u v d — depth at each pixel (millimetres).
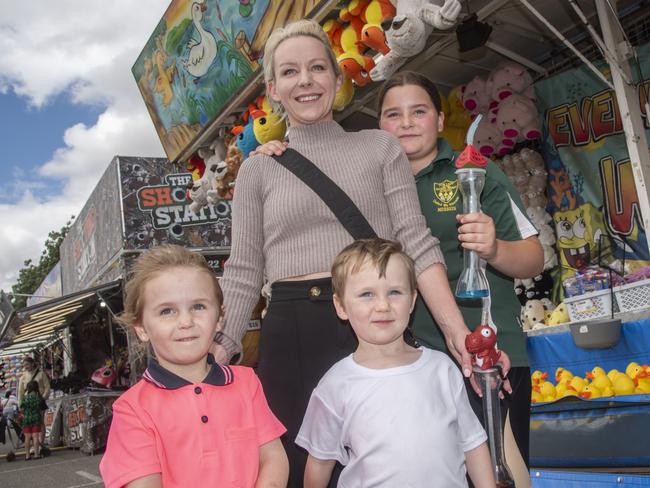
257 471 1774
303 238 2088
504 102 5719
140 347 2285
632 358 3766
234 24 6207
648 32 5031
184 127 7961
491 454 1854
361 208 2100
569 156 5594
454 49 5410
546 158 5793
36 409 11836
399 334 1957
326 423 1959
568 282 4375
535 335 4336
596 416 3539
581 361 4035
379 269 1909
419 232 2078
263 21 5656
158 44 7961
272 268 2143
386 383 1904
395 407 1863
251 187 2215
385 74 4535
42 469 9750
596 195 5391
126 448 1659
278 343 2068
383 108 2510
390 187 2166
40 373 12992
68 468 9531
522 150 5832
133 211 12945
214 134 7543
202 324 1793
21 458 12469
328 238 2072
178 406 1730
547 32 5387
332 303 2045
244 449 1760
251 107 6371
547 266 5672
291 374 2049
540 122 5809
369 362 1978
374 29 4441
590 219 5434
